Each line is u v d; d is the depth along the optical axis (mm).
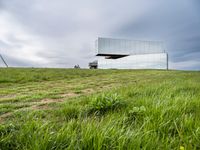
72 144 2264
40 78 24094
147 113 3545
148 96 5879
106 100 4469
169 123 3055
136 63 75438
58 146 2307
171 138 2562
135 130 2742
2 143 2471
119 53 77125
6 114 5297
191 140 2467
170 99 4652
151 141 2398
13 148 2436
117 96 4805
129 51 77938
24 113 4672
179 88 7465
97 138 2334
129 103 4699
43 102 7477
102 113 4238
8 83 19219
